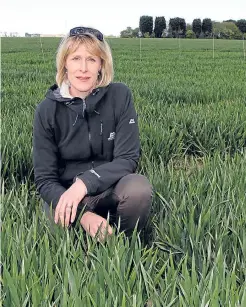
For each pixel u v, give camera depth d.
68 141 3.56
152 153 6.07
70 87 3.51
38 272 2.83
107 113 3.58
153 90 11.68
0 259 2.74
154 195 4.01
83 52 3.36
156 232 3.58
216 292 2.37
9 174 5.16
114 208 3.70
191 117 7.62
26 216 3.62
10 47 44.50
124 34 89.88
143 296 2.80
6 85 13.41
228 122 7.31
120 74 18.12
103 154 3.67
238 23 87.38
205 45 55.66
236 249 3.17
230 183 4.14
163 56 34.31
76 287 2.52
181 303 2.46
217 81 15.49
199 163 6.68
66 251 2.95
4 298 2.60
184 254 3.12
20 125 6.89
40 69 20.34
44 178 3.56
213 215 3.50
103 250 2.93
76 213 3.53
